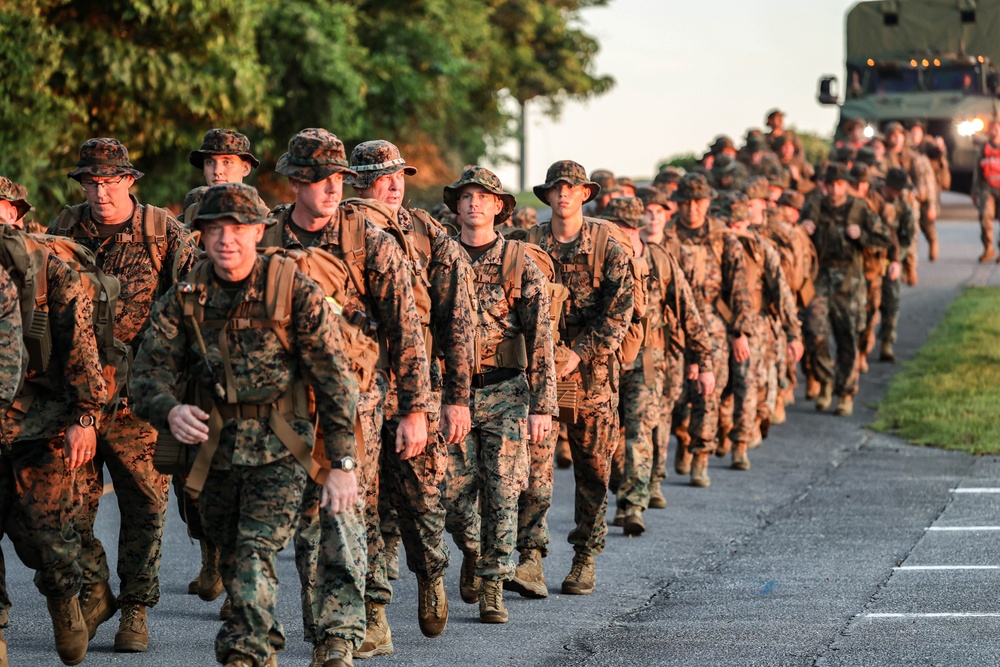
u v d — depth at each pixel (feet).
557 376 48.52
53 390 39.19
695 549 57.41
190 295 34.14
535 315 45.39
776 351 81.30
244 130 178.29
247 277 34.12
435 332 42.04
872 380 101.30
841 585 50.75
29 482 39.14
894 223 104.78
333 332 34.19
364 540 36.94
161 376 34.30
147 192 155.63
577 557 50.62
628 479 59.21
